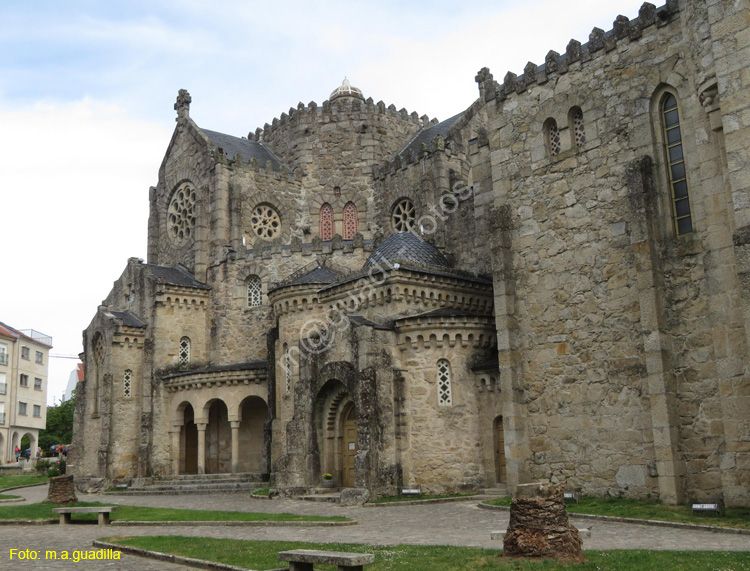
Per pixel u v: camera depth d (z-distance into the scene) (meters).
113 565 16.39
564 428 27.17
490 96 31.45
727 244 22.61
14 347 95.81
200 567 15.92
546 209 28.88
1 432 91.94
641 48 26.20
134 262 53.12
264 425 42.53
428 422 31.38
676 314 24.06
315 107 57.25
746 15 20.88
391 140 56.94
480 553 15.25
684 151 24.47
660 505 22.84
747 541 16.75
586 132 27.83
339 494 31.36
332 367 32.66
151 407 48.03
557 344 27.81
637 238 24.88
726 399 21.97
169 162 58.53
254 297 49.97
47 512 27.52
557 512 14.70
